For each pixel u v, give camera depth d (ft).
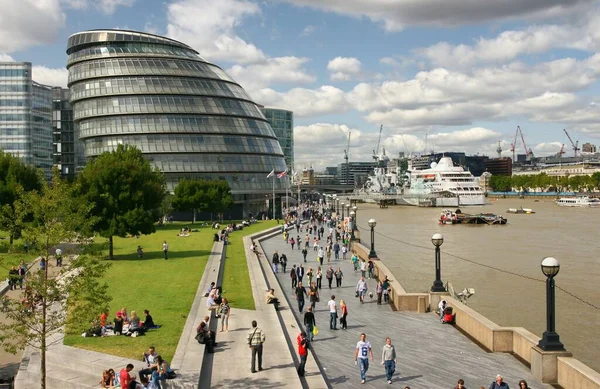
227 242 250.78
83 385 74.95
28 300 76.23
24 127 623.36
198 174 460.14
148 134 456.04
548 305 81.92
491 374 85.30
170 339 91.25
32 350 88.89
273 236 321.32
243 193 476.54
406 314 126.52
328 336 108.58
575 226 456.86
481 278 202.80
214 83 493.77
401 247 301.63
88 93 464.65
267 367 81.71
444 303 120.78
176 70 480.23
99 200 197.88
